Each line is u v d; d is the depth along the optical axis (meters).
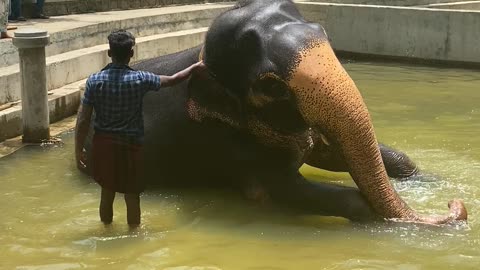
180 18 15.59
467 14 14.62
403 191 6.99
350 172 5.96
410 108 10.85
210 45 6.43
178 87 7.01
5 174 7.65
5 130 8.94
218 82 6.45
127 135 5.91
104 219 6.19
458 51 14.80
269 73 5.94
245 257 5.56
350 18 15.83
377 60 15.69
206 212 6.53
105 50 12.17
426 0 21.30
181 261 5.50
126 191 6.04
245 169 6.73
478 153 8.30
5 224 6.28
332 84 5.74
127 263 5.47
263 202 6.61
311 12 16.23
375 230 5.96
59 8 15.23
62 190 7.15
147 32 14.57
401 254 5.55
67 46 11.96
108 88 5.83
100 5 16.19
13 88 9.66
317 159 7.14
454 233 5.87
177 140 6.98
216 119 6.62
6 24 10.73
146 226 6.23
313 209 6.42
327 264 5.41
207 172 7.02
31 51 8.61
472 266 5.33
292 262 5.45
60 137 9.18
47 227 6.21
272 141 6.48
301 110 5.87
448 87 12.62
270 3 6.32
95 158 6.00
